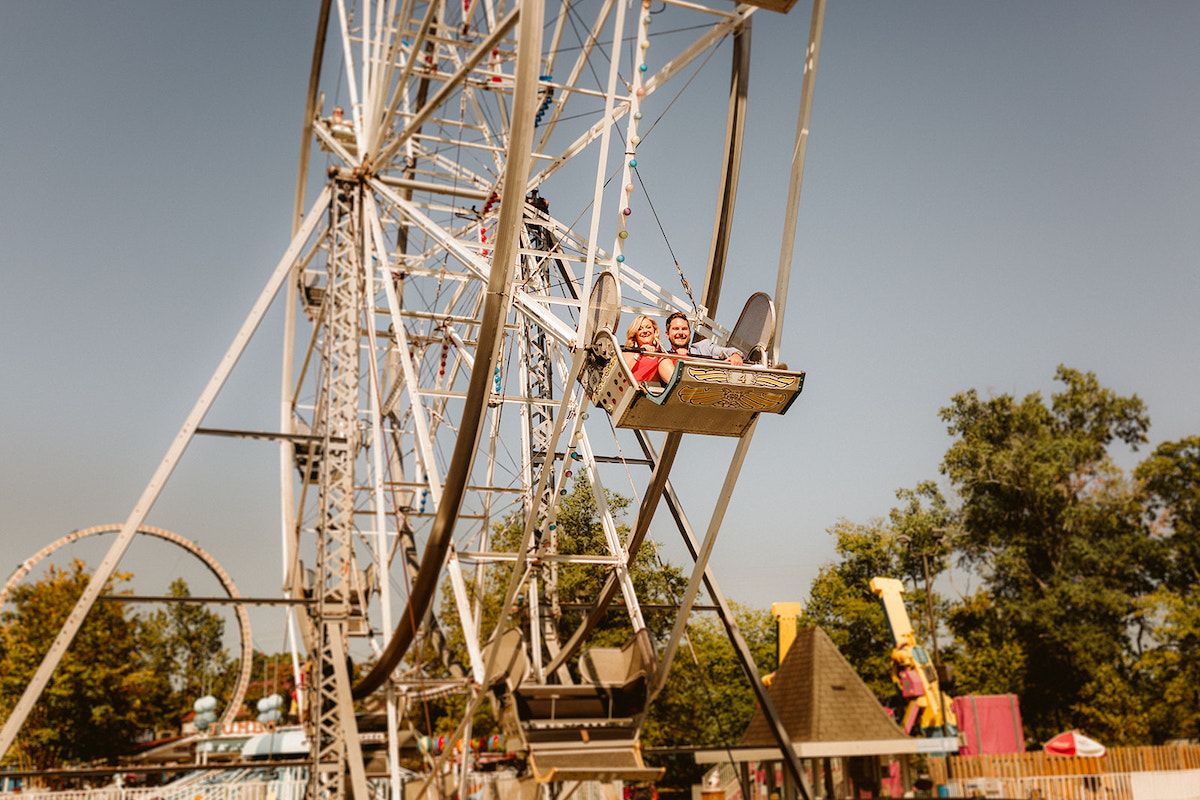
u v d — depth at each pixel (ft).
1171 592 160.56
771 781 75.92
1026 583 167.84
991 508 172.04
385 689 72.13
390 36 69.10
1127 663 156.25
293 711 97.91
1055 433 178.60
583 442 60.64
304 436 66.28
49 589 151.33
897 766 84.74
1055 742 96.27
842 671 64.75
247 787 83.51
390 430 94.94
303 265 91.04
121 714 149.89
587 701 50.16
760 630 155.02
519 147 36.81
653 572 112.68
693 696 122.42
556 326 44.34
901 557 173.37
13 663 143.64
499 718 52.08
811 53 33.83
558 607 66.28
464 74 53.11
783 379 32.83
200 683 249.96
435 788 73.51
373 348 70.33
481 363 42.11
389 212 82.43
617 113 42.50
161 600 57.47
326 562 63.77
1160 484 168.96
